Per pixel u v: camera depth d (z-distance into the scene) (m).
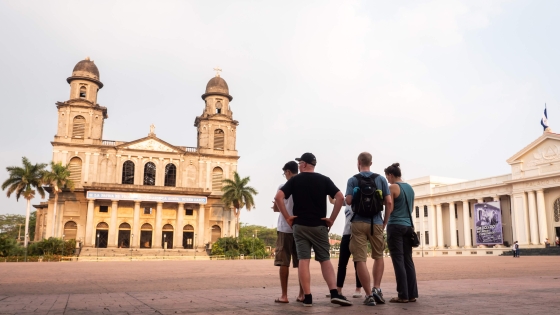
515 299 7.80
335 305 7.36
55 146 64.12
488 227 63.34
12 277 17.56
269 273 19.67
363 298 8.75
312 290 10.48
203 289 11.33
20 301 8.35
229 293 9.81
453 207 71.94
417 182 79.38
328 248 7.34
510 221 64.62
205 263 36.53
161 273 20.22
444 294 8.86
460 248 69.69
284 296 7.86
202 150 71.12
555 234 57.84
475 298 8.06
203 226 66.44
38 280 15.72
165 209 66.69
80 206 63.72
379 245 7.87
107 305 7.59
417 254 76.88
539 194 58.91
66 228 62.91
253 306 7.31
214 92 73.31
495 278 13.98
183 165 69.62
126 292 10.39
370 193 7.73
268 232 145.12
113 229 62.31
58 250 54.66
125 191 63.25
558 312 6.21
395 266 7.85
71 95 66.69
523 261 31.77
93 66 68.50
